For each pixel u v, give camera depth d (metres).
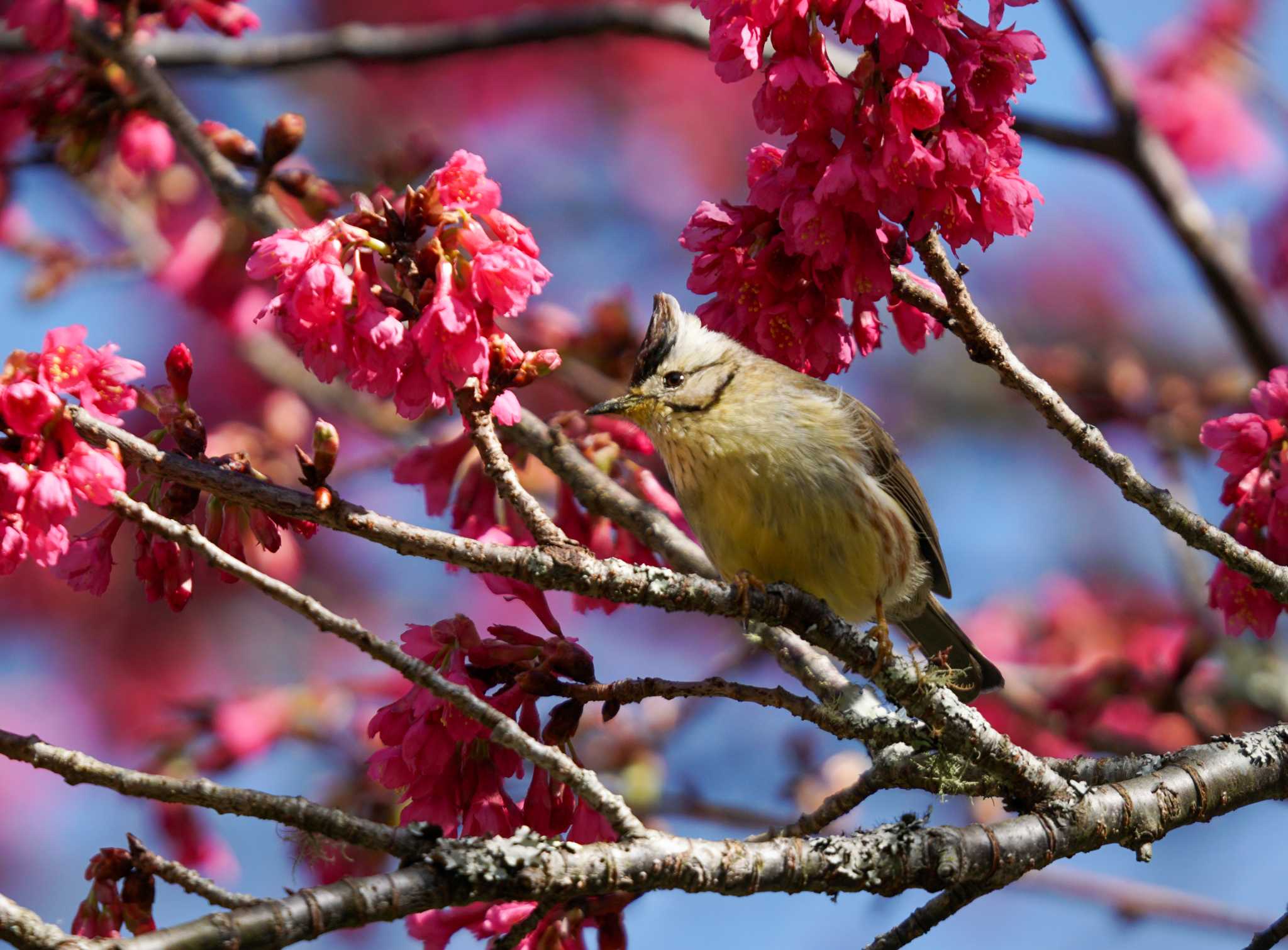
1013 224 7.06
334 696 12.30
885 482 10.44
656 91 17.80
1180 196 13.96
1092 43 13.77
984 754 7.11
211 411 14.33
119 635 15.34
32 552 6.15
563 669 6.93
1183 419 14.73
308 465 6.61
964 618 14.70
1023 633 14.42
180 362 6.87
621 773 13.08
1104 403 14.84
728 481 9.73
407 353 6.63
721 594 7.03
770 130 7.05
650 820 13.00
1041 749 12.83
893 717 7.12
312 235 6.59
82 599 15.38
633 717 13.62
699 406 9.85
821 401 10.05
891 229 7.48
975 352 7.41
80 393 6.60
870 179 6.86
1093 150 13.98
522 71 17.61
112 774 5.75
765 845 6.57
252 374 14.51
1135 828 7.27
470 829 6.81
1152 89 16.52
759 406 9.82
